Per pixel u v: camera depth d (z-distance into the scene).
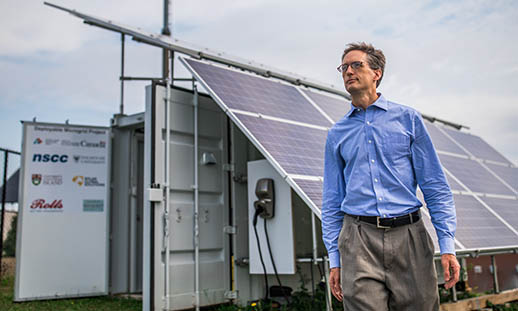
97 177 7.50
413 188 2.26
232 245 5.61
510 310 5.68
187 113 5.40
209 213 5.45
